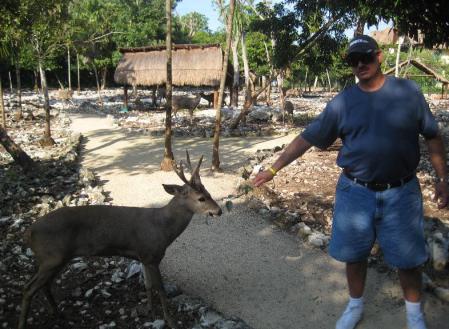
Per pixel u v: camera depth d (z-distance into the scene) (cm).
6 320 424
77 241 405
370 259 537
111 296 469
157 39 4534
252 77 2692
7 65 2966
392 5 829
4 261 540
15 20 1001
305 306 455
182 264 548
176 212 427
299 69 3650
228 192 830
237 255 570
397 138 327
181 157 1158
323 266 538
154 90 2531
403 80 329
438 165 346
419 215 347
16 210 706
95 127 1731
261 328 420
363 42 320
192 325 419
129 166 1054
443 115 2061
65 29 1395
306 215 698
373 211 347
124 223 415
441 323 412
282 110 1923
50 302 425
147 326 416
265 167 1011
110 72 4669
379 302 453
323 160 1086
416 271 359
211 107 2519
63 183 877
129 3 4156
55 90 3866
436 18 858
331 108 346
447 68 4212
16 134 1541
